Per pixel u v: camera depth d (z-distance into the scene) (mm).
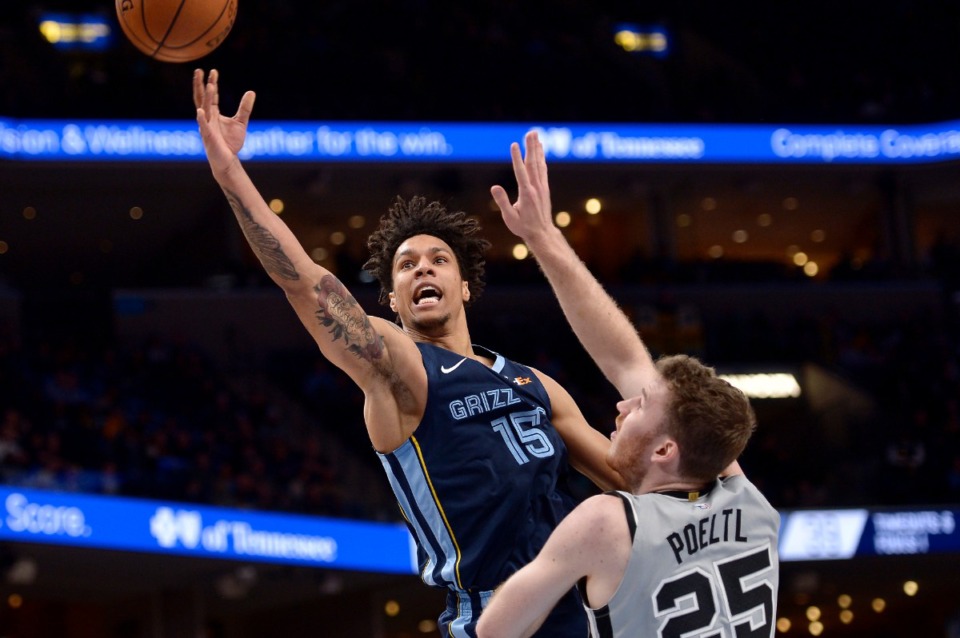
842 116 32062
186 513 18750
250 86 29391
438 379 4152
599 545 3668
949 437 25875
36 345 26219
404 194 30141
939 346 30516
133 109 26609
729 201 33375
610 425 26047
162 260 34125
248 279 29125
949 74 33844
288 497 20281
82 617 24031
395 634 29000
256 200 4102
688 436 3859
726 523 3850
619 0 35625
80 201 29422
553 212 33594
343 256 28812
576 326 4723
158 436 21391
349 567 20625
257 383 26609
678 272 31578
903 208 33281
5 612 23297
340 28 31781
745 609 3791
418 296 4422
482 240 4820
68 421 20703
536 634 4055
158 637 23016
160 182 28391
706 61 35156
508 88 30766
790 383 29781
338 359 4082
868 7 35688
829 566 24938
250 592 24094
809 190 33219
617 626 3697
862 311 32125
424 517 4145
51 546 18047
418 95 30031
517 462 4125
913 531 23859
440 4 33219
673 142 30750
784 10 36250
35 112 25844
